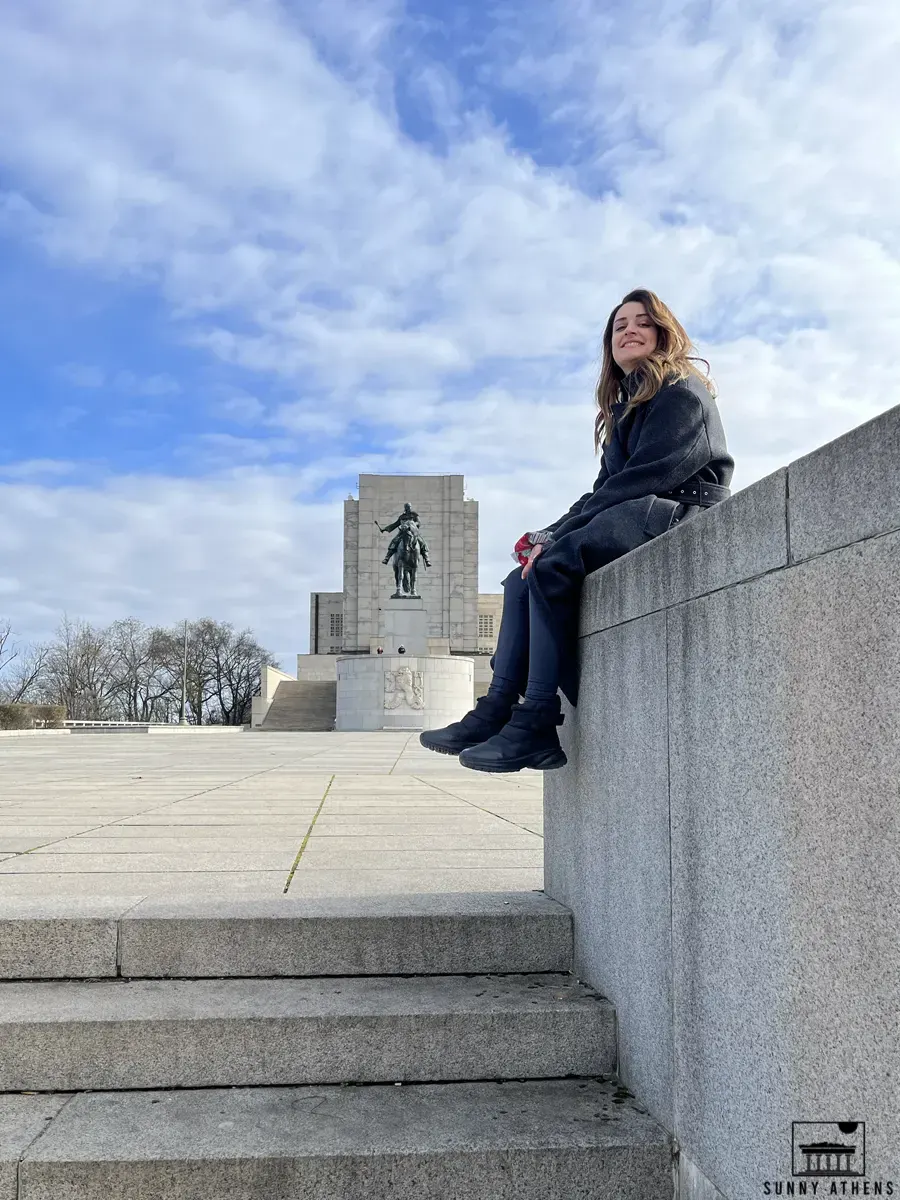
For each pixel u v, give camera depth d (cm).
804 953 217
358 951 385
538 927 393
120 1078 325
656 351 403
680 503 382
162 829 703
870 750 193
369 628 8419
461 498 8638
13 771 1509
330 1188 276
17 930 375
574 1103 317
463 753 377
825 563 210
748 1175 240
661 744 305
